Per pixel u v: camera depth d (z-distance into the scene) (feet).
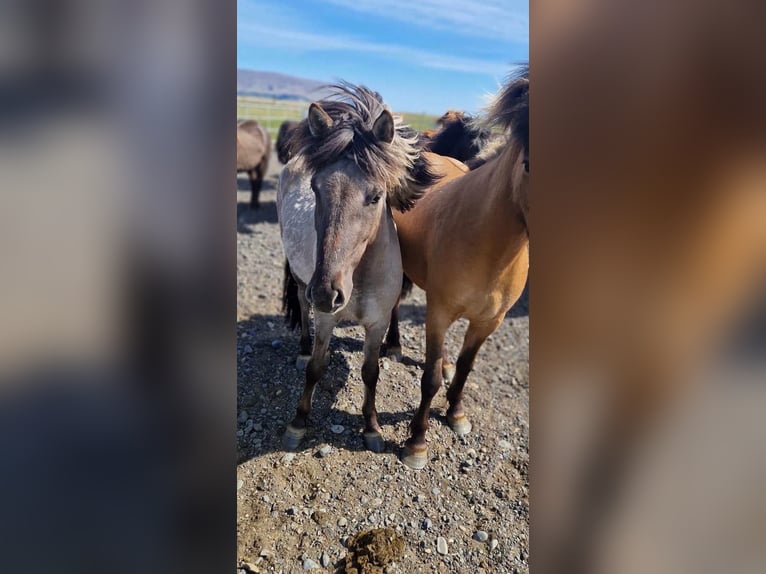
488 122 5.49
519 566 5.63
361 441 7.36
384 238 6.12
